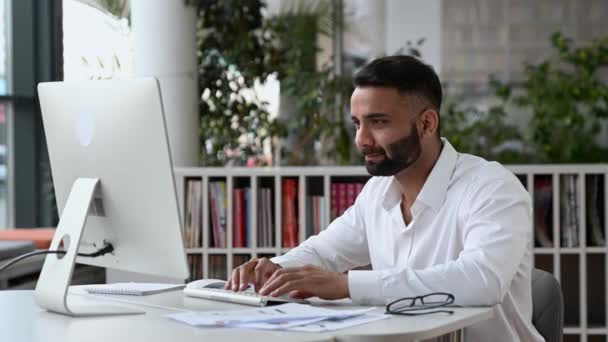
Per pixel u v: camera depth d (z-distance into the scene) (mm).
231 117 5879
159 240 2059
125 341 1661
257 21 6000
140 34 4941
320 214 4336
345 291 2041
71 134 2174
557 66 8195
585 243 4219
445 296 2012
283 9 7402
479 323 2215
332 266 2535
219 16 5828
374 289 2025
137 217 2074
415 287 2018
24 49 5875
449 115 7883
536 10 8266
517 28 8273
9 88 5875
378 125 2180
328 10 7586
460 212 2244
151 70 4922
